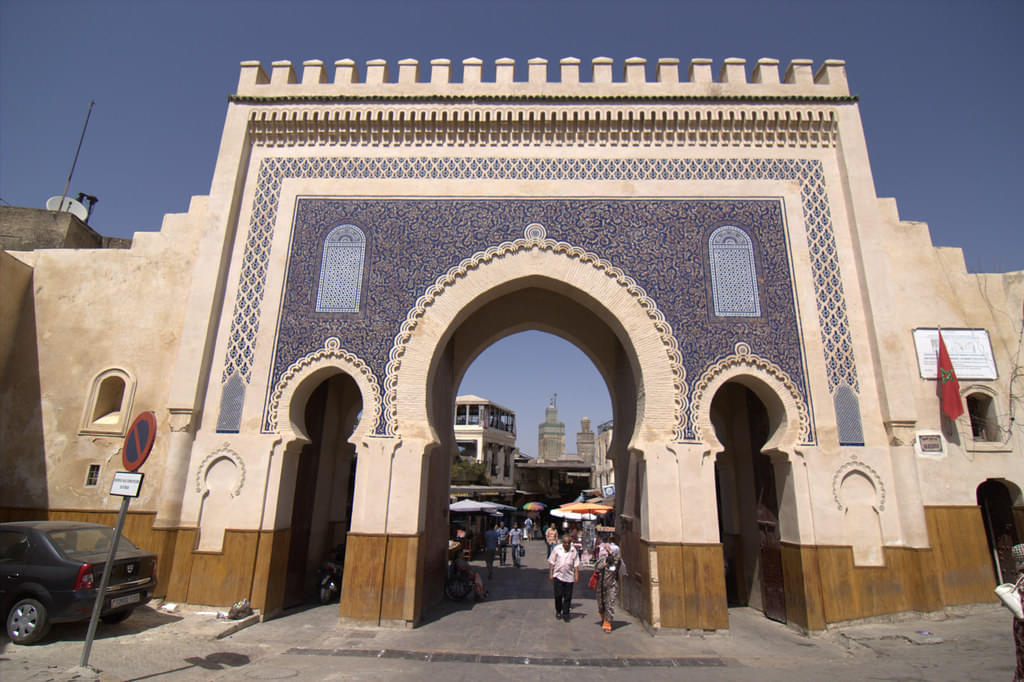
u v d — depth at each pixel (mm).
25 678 4883
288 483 8359
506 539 17516
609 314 8836
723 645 7066
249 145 9602
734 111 9344
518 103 9492
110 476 8664
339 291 8844
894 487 7930
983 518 8898
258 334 8672
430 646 6789
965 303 8984
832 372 8344
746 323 8547
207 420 8305
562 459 43344
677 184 9219
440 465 9633
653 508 7828
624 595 9211
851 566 7645
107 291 9461
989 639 6605
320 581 9406
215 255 8859
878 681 5348
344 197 9305
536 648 6852
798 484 7883
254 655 6215
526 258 8938
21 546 6270
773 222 9023
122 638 6344
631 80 9719
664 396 8266
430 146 9516
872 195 8945
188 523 7934
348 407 11203
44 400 9023
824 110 9344
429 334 8625
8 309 9195
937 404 8508
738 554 9984
